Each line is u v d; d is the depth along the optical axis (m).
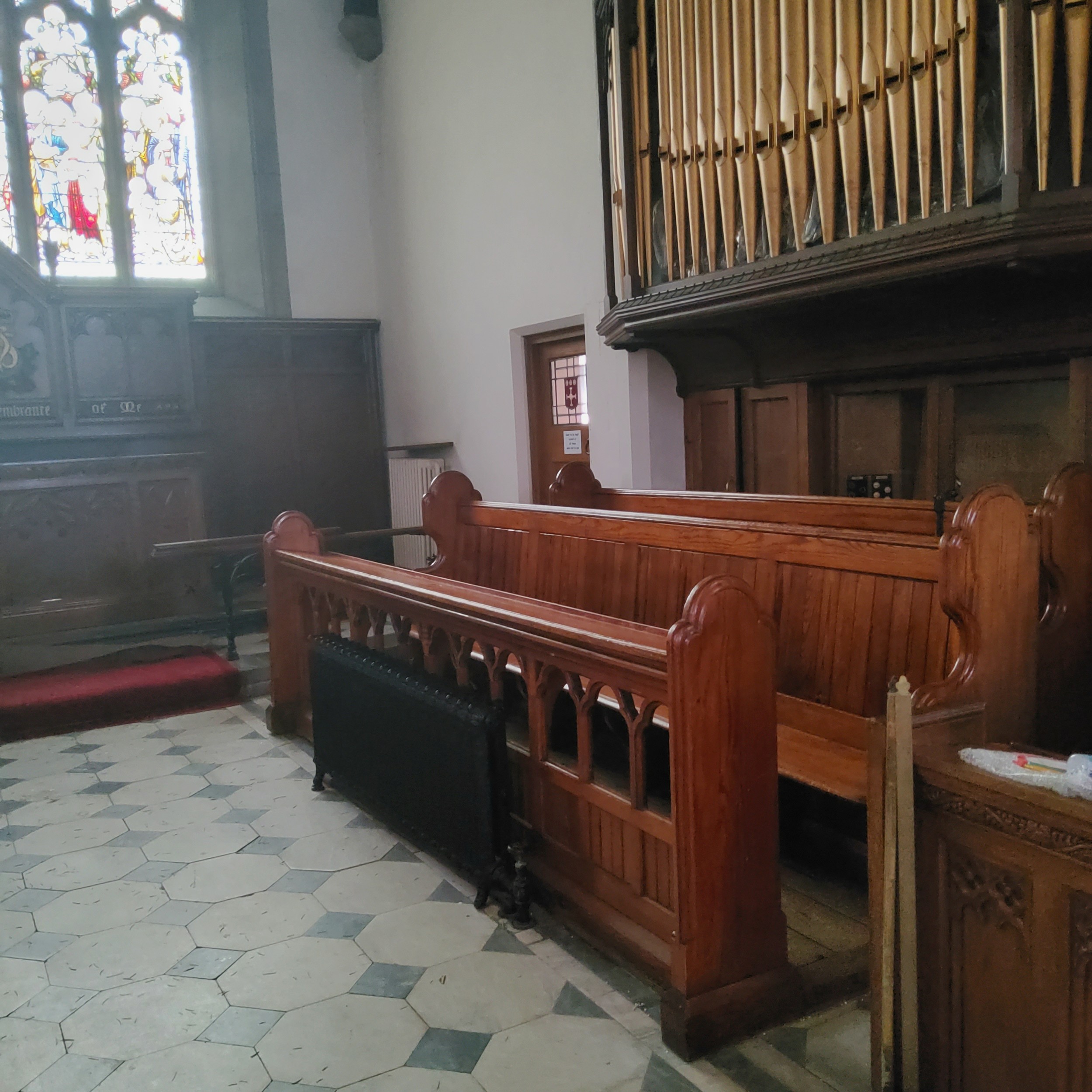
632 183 5.15
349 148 9.42
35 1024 2.64
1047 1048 1.78
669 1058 2.39
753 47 4.27
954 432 4.77
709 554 3.62
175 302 8.08
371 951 2.95
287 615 5.11
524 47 6.93
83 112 8.84
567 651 2.82
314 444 9.35
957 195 3.62
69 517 7.35
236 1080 2.38
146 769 4.72
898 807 1.95
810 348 5.14
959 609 2.25
